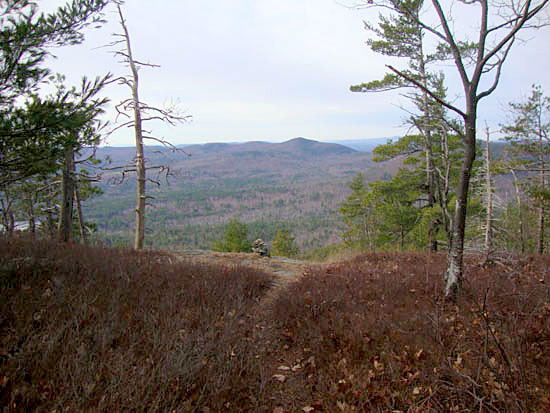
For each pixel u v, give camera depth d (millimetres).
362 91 12266
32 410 2781
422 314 5172
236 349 4402
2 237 8055
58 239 9445
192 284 6551
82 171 15266
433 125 6020
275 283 8586
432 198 15242
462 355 3818
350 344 4398
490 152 13375
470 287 5777
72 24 4738
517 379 3254
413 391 3295
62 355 3557
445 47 11453
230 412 3223
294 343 4848
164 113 13641
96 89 4891
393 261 10500
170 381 3367
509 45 5137
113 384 3146
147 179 13680
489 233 12977
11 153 4551
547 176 16594
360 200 28078
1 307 4258
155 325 4570
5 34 4102
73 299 4828
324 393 3520
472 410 3027
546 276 7309
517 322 4633
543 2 4457
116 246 11242
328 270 9102
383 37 12609
